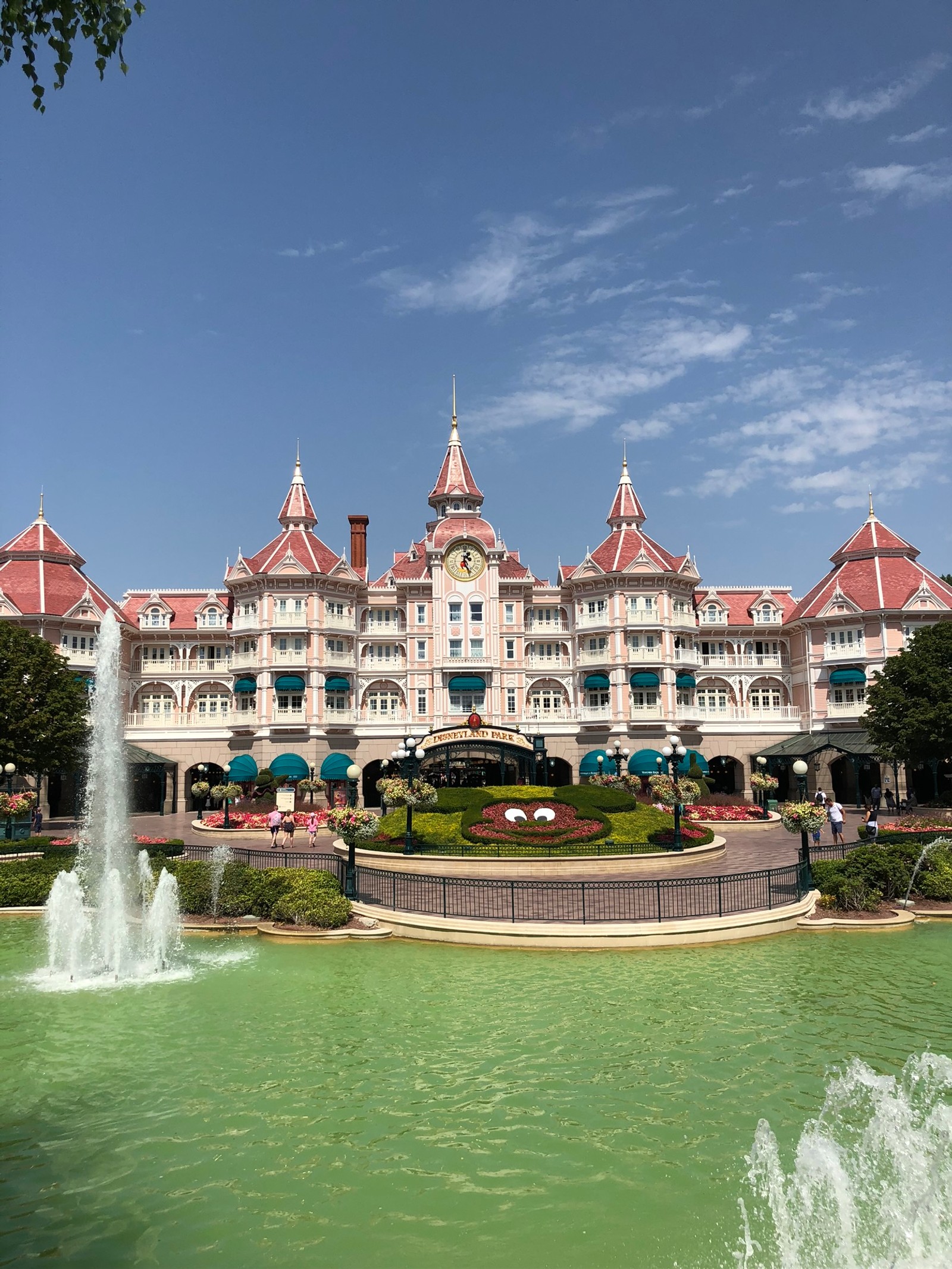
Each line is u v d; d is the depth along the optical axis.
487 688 74.19
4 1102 15.47
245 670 72.75
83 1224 11.72
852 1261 10.66
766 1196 12.26
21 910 32.34
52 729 50.41
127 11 11.45
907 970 23.38
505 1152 13.60
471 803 44.41
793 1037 18.30
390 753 72.31
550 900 30.08
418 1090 15.86
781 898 30.02
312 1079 16.39
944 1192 11.81
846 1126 14.23
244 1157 13.53
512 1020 19.45
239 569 73.31
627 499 78.88
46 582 68.69
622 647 72.88
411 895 30.92
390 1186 12.66
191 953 25.56
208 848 40.56
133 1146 13.89
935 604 67.81
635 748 72.06
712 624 78.44
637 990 21.66
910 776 64.25
